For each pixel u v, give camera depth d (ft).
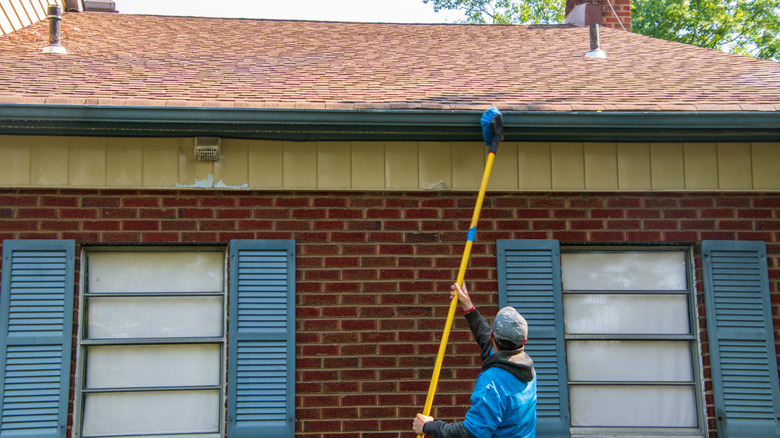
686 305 16.39
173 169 15.51
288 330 15.43
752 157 16.22
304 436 15.30
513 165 16.05
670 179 16.12
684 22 64.59
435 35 25.26
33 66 18.01
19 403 14.70
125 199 15.56
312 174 15.74
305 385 15.42
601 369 16.10
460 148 16.02
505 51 22.70
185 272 15.85
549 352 15.72
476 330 12.98
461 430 11.03
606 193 16.29
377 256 15.88
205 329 15.75
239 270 15.52
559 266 16.05
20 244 15.12
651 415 15.99
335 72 18.89
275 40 23.50
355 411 15.42
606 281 16.42
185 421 15.42
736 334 15.85
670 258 16.55
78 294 15.33
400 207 16.03
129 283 15.69
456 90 16.99
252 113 14.57
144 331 15.60
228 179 15.60
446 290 15.88
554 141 16.11
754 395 15.67
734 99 15.98
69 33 22.90
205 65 19.35
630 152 16.17
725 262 16.12
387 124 14.89
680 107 15.14
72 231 15.37
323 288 15.72
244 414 15.15
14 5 22.79
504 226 16.12
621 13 28.50
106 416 15.25
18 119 14.29
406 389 15.55
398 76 18.62
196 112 14.48
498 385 11.07
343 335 15.62
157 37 23.21
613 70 19.92
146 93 15.52
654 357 16.20
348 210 15.94
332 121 14.76
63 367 14.89
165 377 15.49
